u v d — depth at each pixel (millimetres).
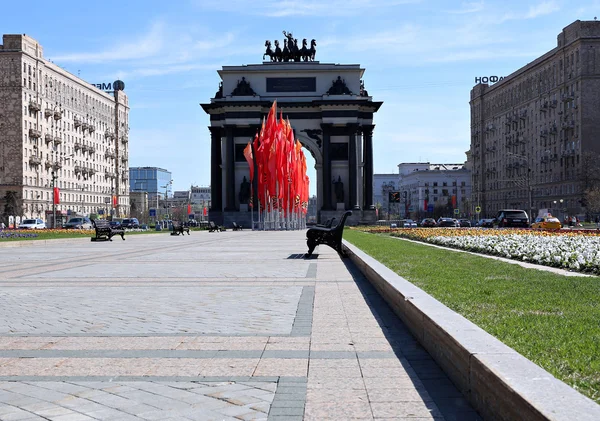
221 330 10055
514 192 156500
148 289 15422
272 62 120750
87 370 7633
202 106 116938
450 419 5836
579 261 15922
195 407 6250
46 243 44625
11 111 128375
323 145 116875
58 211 140000
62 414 6055
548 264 17547
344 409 6172
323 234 26906
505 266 16812
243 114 116312
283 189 84750
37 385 7031
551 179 135500
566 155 126375
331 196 117000
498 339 7180
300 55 125500
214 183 119625
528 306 9719
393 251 24562
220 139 120438
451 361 7020
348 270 20672
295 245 39344
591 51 120812
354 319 11031
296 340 9281
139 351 8594
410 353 8414
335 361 8031
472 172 190000
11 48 128375
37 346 8945
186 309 12203
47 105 139500
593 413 4305
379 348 8734
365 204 121125
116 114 183375
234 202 116250
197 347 8828
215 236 63406
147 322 10781
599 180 114375
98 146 169625
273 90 119500
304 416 5984
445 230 47656
